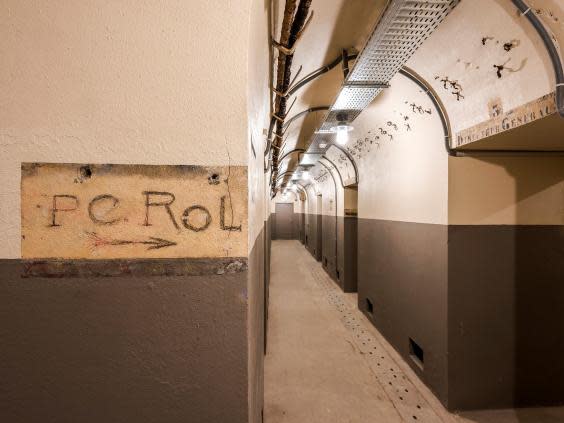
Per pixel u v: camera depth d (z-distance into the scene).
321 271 8.23
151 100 0.77
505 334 2.46
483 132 2.02
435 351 2.62
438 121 2.48
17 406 0.75
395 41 1.69
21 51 0.73
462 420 2.34
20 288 0.75
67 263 0.76
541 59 1.53
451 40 1.92
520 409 2.46
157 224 0.78
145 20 0.75
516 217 2.44
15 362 0.75
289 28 1.53
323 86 3.19
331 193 7.42
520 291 2.46
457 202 2.41
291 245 14.39
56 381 0.76
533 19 1.43
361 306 4.86
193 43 0.77
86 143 0.76
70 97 0.75
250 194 0.90
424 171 2.77
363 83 2.25
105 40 0.75
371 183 4.36
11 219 0.75
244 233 0.80
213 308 0.79
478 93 2.00
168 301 0.78
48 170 0.75
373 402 2.56
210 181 0.79
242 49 0.78
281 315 4.71
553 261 2.46
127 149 0.77
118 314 0.77
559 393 2.49
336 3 1.92
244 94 0.79
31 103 0.74
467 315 2.44
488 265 2.44
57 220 0.76
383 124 3.41
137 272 0.77
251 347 0.94
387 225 3.73
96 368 0.77
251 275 0.95
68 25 0.74
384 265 3.84
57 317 0.76
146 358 0.78
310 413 2.42
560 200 2.45
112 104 0.76
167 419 0.79
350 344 3.67
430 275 2.70
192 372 0.79
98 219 0.76
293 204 17.55
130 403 0.78
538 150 2.36
